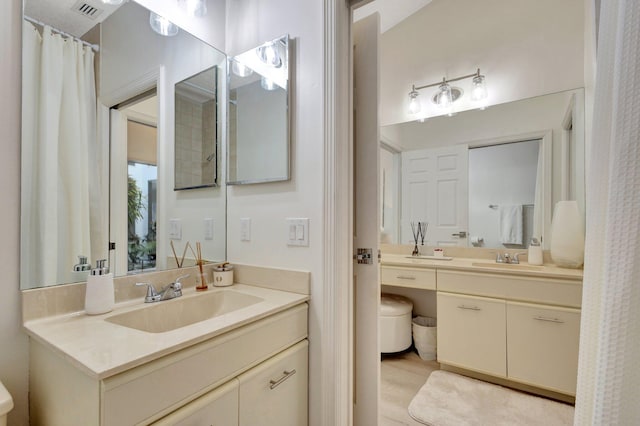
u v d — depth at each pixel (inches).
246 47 59.5
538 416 63.4
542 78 85.4
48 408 31.9
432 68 103.4
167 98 53.3
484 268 75.3
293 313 45.5
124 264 47.3
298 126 51.1
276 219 53.4
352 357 50.2
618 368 24.0
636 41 23.6
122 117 47.2
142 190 49.9
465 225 98.0
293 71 51.9
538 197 85.8
